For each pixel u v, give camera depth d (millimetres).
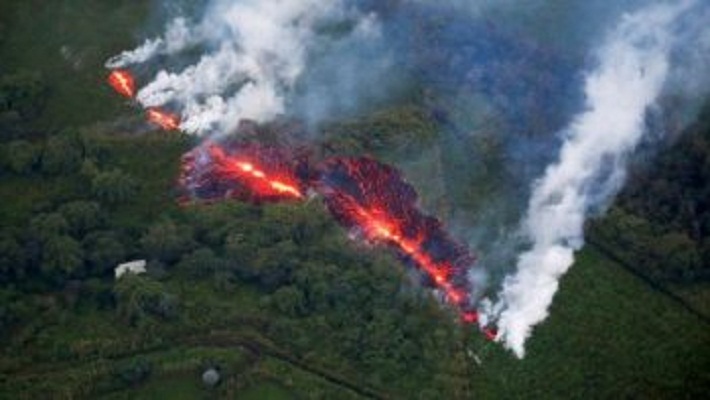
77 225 172250
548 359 159625
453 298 165750
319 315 164750
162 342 162875
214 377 157625
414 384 157750
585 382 157125
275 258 168500
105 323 164125
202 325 164375
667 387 156125
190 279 169375
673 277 167375
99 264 169250
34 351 160750
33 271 169750
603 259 170500
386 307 164375
